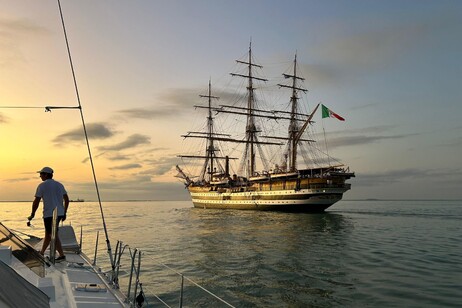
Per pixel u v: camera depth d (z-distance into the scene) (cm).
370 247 3075
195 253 2719
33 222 5703
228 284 1750
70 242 1234
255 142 10231
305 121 9438
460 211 10231
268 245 3181
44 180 1013
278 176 8369
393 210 11125
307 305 1420
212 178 11362
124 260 2364
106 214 9481
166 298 1491
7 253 636
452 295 1552
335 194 7662
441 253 2755
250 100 10206
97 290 742
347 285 1736
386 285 1736
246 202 9219
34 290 499
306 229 4756
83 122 918
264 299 1497
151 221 6481
